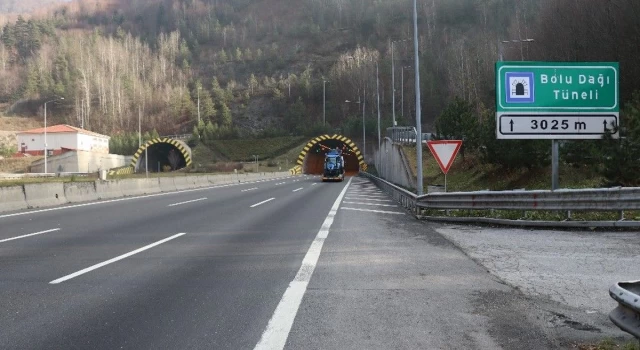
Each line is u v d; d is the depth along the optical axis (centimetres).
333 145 10381
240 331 563
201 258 987
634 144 1608
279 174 7619
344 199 2695
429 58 10950
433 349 508
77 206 2191
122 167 8988
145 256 1007
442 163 1762
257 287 757
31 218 1698
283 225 1528
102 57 15200
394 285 769
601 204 1278
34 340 534
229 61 18488
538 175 2453
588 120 1499
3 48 16838
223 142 11025
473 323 590
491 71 5962
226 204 2333
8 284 773
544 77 1507
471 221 1551
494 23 9706
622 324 455
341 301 681
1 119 13312
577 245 1093
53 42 17500
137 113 13962
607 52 3372
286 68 17662
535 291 732
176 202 2442
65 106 14025
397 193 2472
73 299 690
